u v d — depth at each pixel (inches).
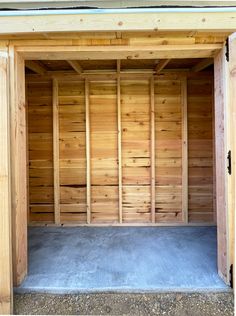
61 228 142.9
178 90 145.1
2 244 72.5
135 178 147.2
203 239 124.5
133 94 144.9
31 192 147.6
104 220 147.9
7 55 81.0
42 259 102.6
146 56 88.1
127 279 85.6
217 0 79.4
